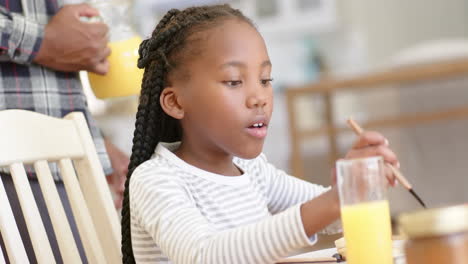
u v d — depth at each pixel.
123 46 1.90
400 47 7.03
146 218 1.20
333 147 4.48
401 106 4.38
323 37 7.02
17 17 1.79
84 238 1.54
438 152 4.32
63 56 1.83
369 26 7.02
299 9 6.97
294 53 7.00
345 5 6.99
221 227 1.31
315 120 6.10
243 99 1.25
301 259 1.17
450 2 6.95
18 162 1.47
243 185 1.37
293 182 1.57
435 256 0.71
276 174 1.54
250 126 1.27
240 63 1.25
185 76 1.30
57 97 1.88
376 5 6.98
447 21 6.98
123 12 1.93
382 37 7.05
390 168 1.05
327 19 6.91
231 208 1.33
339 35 7.00
